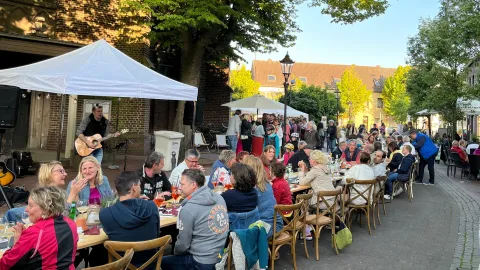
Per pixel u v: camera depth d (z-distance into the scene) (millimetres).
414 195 11289
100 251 4188
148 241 3396
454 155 14875
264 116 18906
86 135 8820
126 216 3549
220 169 6789
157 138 12992
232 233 3996
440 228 7789
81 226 3922
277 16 15273
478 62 16094
